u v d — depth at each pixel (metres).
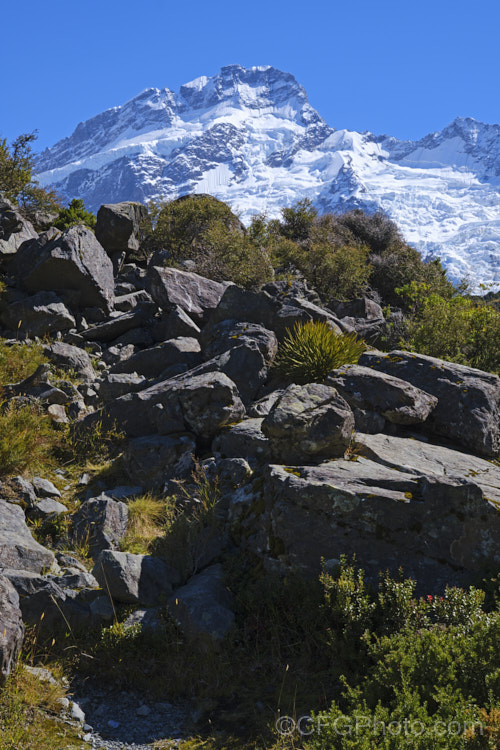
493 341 13.66
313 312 12.09
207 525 6.87
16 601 5.07
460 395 9.15
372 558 5.86
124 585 5.75
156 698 5.01
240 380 10.21
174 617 5.59
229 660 5.31
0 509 6.77
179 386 9.09
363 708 4.09
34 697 4.71
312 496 6.00
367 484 6.30
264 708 4.83
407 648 4.50
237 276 17.17
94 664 5.24
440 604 5.18
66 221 18.97
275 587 5.83
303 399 7.40
